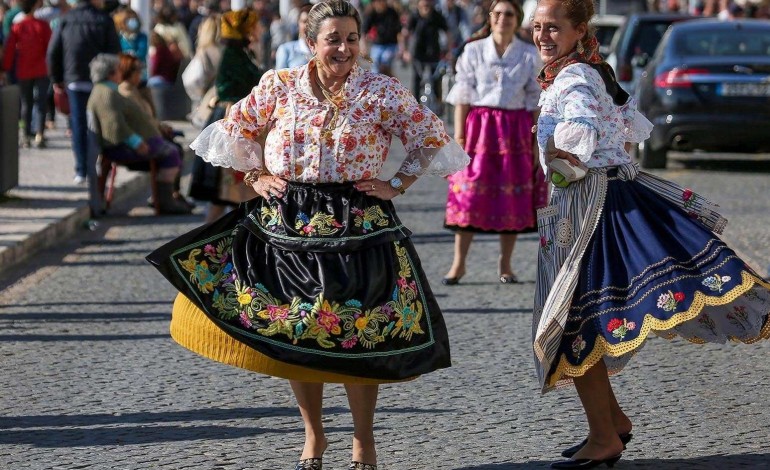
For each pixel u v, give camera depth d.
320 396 7.45
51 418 8.72
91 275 14.12
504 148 13.36
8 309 12.35
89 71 20.06
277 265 7.11
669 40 23.06
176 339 7.30
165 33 30.50
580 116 7.15
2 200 18.34
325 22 7.13
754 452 7.86
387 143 7.38
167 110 30.56
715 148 22.16
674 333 7.68
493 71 13.41
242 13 14.41
